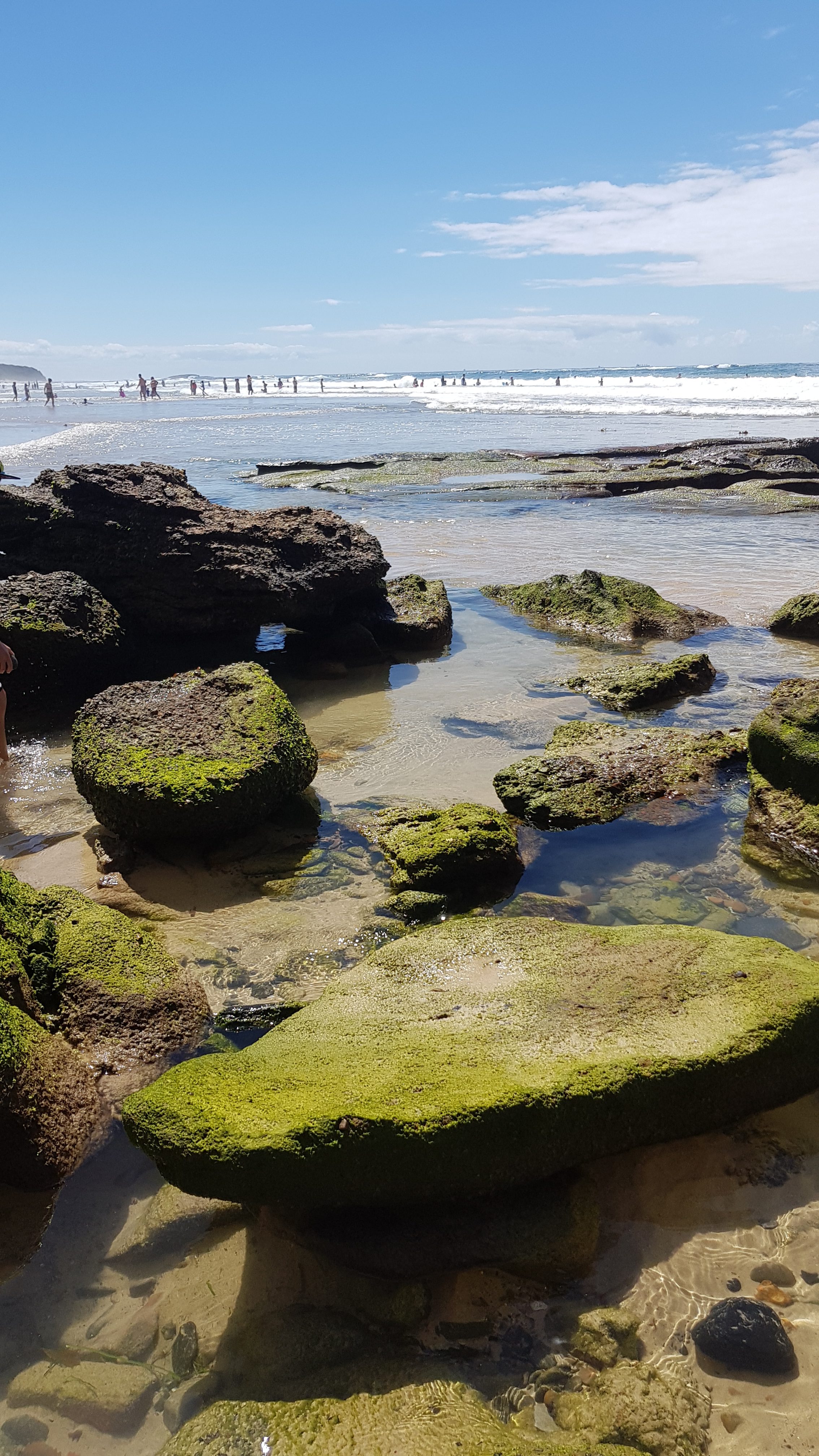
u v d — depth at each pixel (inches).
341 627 392.2
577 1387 99.5
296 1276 114.3
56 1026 153.8
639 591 434.9
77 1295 112.7
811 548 609.9
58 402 3671.3
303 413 2329.0
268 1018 160.7
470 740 291.4
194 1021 158.2
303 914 193.6
